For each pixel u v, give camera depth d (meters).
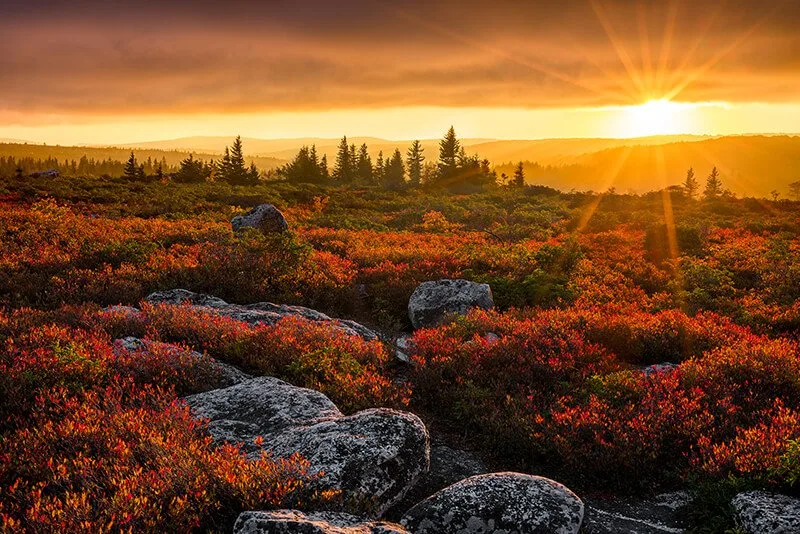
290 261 17.70
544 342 10.70
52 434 5.68
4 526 4.12
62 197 48.72
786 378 9.03
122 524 4.39
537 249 24.55
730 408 7.86
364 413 6.42
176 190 64.44
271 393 7.42
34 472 5.09
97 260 17.50
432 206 55.00
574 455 6.92
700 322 13.56
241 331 10.24
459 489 5.75
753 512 5.40
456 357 10.13
